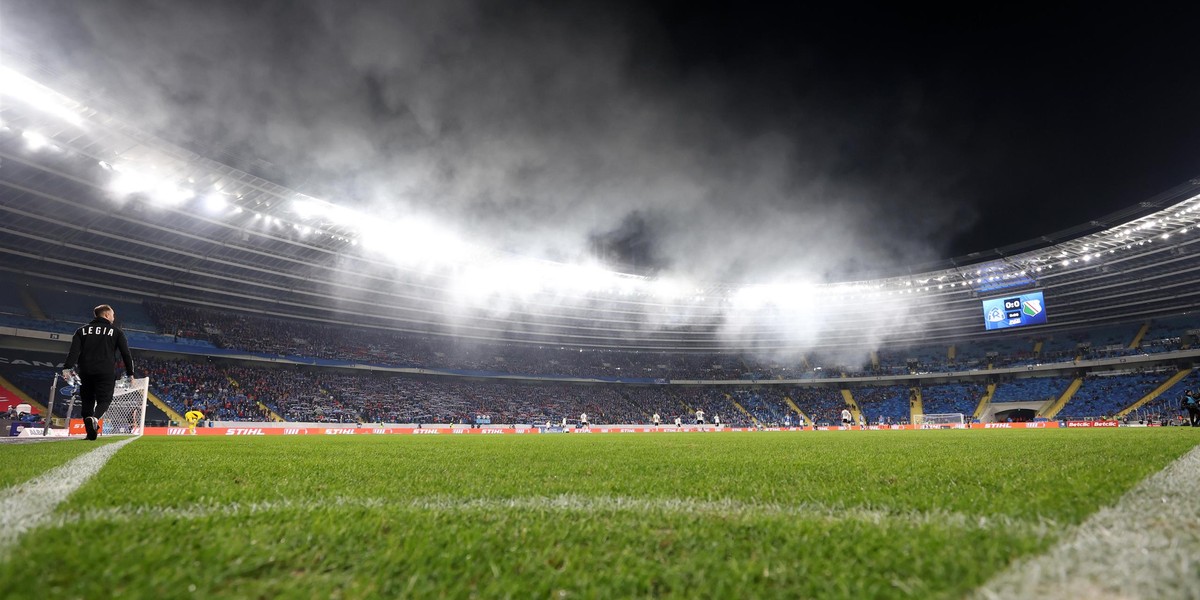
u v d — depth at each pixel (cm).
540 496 265
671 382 5875
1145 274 4347
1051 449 607
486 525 194
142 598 115
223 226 3281
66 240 3130
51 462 418
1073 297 4828
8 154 2470
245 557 145
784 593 125
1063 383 5006
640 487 297
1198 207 3569
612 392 5678
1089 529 173
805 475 359
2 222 2919
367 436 1680
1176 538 161
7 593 112
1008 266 4741
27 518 189
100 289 3719
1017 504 217
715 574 138
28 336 3178
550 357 5819
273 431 3158
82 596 114
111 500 231
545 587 128
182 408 3412
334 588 129
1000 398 5122
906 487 288
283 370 4284
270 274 3928
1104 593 122
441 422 4306
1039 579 128
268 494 262
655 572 138
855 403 5662
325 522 188
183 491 263
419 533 176
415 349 5053
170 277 3728
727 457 556
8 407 2880
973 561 140
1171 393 4381
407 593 125
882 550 153
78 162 2609
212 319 4166
